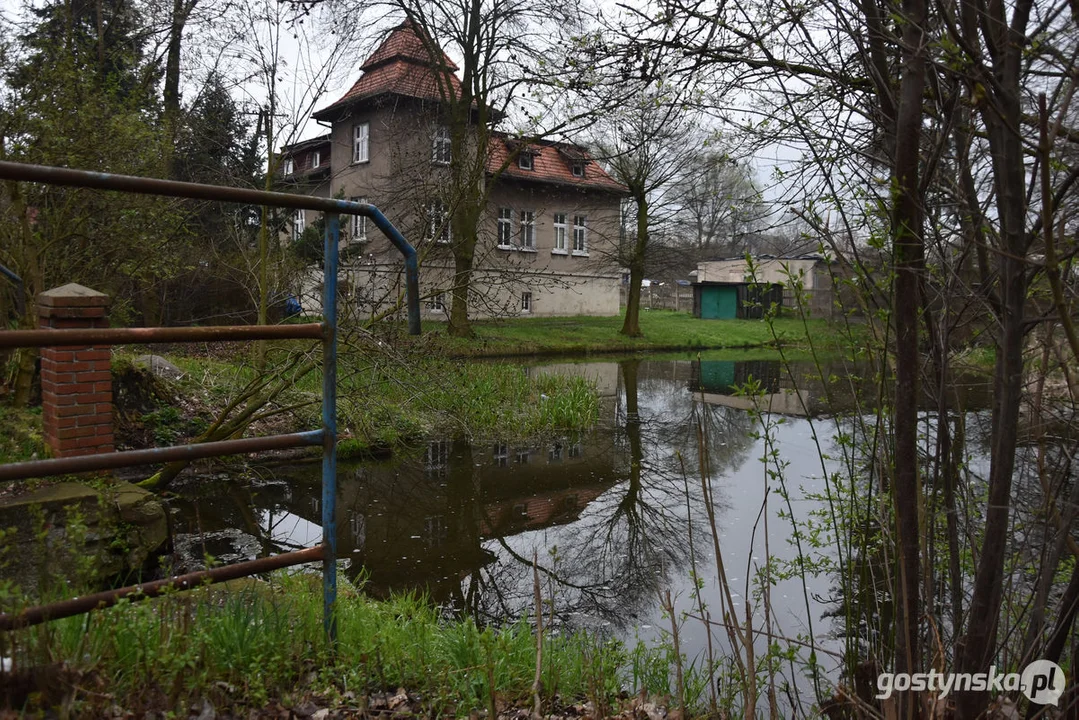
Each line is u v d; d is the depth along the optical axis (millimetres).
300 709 2611
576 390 14828
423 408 11617
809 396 16922
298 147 10406
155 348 12719
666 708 3629
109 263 9641
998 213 2334
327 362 2723
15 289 9000
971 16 2264
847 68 2936
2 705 2080
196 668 2510
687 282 52438
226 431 7324
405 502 8883
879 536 3283
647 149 20391
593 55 3986
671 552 7215
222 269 12328
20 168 1964
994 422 2582
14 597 2209
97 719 2180
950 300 2730
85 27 13898
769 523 7883
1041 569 2844
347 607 4031
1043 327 2881
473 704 3059
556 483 9891
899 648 2654
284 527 7707
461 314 18047
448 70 19969
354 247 8250
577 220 34094
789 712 4055
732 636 2764
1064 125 2480
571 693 3678
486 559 7094
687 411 15234
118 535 5461
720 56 3492
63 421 5824
